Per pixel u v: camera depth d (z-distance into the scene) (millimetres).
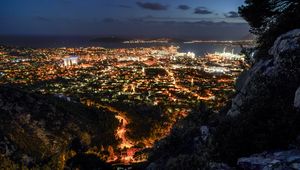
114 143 81438
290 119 7988
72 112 96688
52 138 78125
